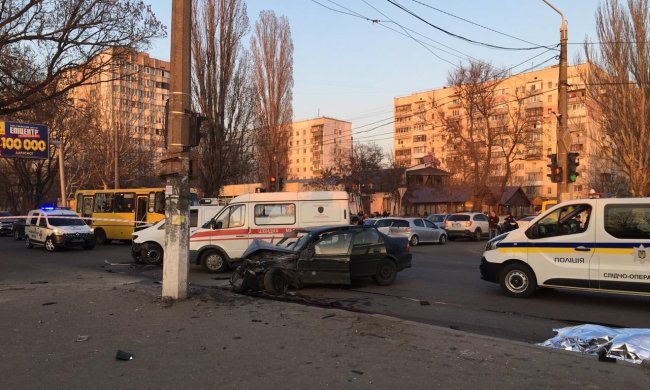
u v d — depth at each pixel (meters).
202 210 17.53
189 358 5.56
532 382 4.73
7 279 12.77
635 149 29.08
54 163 47.34
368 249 11.35
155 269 15.47
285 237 13.15
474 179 45.03
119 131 45.81
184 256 8.85
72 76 20.05
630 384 4.66
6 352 5.82
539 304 9.39
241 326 6.94
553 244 9.61
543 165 83.56
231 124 33.94
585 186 70.06
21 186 47.44
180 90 8.80
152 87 92.81
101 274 13.88
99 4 18.19
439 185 59.28
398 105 103.06
